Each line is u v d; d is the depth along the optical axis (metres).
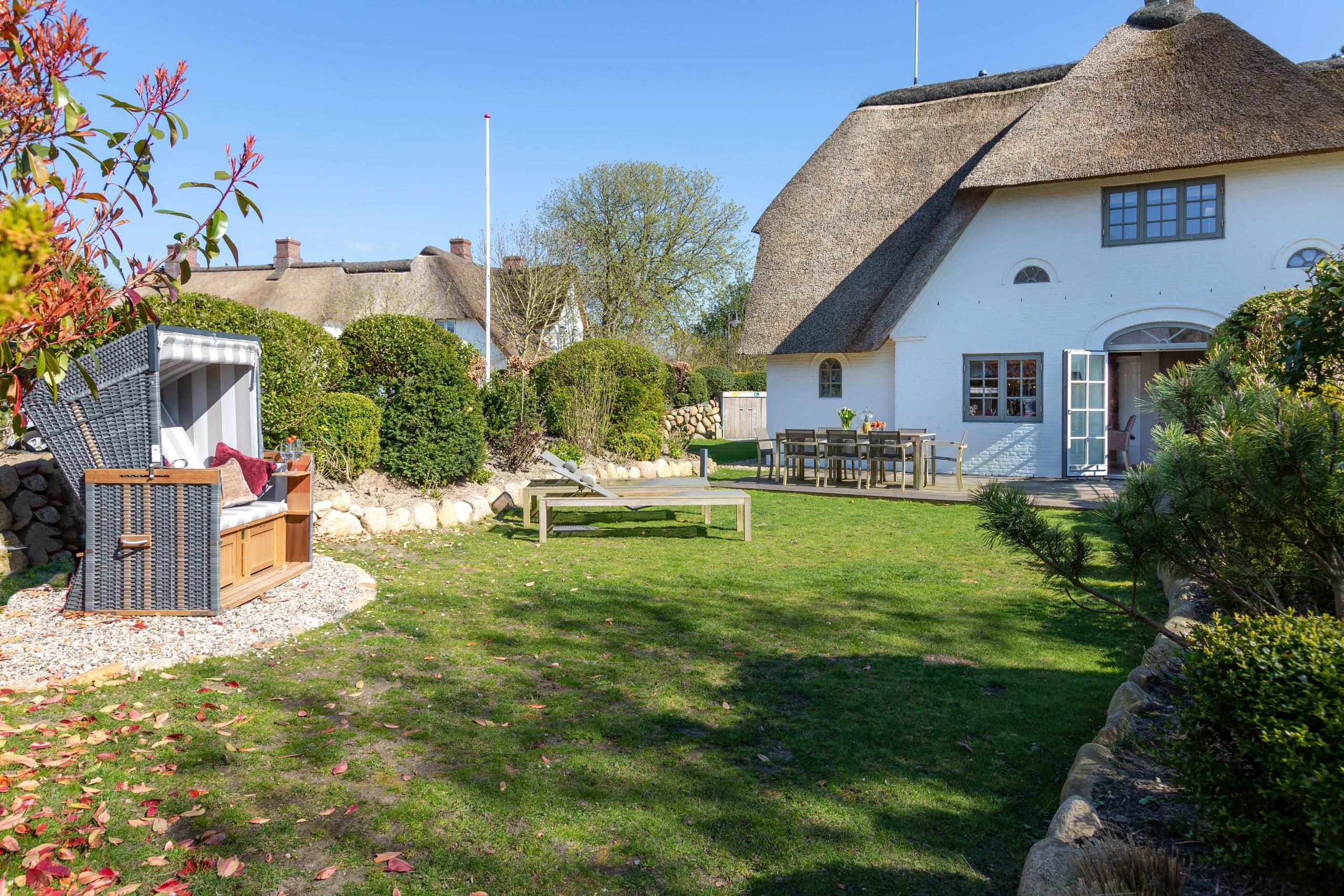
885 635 6.05
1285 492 3.28
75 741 3.88
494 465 13.35
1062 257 16.64
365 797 3.58
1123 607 4.02
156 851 3.11
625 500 9.77
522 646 5.70
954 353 17.56
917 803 3.64
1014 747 4.19
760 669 5.30
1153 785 3.46
